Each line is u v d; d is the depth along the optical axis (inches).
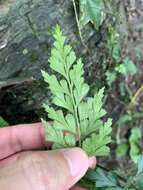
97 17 6.7
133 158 9.2
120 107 8.9
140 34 8.5
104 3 6.9
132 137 9.3
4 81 6.8
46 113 7.3
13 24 6.6
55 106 7.2
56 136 5.6
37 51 6.8
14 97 7.0
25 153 6.1
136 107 9.1
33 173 5.4
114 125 9.2
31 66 6.8
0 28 6.6
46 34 6.7
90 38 7.0
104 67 7.5
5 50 6.7
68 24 6.7
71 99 5.6
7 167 5.6
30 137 6.4
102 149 5.6
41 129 6.4
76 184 6.1
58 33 5.4
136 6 8.0
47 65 6.9
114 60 7.7
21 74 6.8
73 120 5.6
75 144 5.7
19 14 6.6
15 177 5.4
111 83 8.2
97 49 7.2
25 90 7.0
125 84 8.8
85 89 5.6
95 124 5.6
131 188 6.0
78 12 6.7
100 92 5.6
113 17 7.2
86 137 5.6
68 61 5.5
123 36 7.9
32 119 7.3
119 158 9.4
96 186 5.9
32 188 5.4
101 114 5.6
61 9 6.7
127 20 7.9
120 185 6.0
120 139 9.4
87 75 7.2
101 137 5.6
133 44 8.5
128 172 9.0
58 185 5.5
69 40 6.8
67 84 5.6
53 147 5.6
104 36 7.2
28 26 6.7
